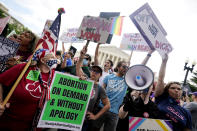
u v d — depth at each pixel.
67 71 3.22
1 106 1.43
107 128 2.99
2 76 1.58
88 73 3.30
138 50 3.84
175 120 2.25
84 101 2.12
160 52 2.47
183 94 6.85
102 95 2.49
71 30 4.66
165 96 2.51
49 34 1.96
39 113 1.69
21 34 2.87
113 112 3.00
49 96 1.71
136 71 1.98
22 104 1.56
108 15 2.52
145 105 2.08
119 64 3.21
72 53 5.22
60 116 1.95
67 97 2.00
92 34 2.46
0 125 1.53
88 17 2.54
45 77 1.73
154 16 2.49
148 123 2.03
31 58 1.66
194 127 2.86
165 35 2.51
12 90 1.49
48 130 3.10
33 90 1.59
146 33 2.47
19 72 1.62
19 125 1.56
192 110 2.97
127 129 2.10
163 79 2.50
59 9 2.02
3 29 2.89
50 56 1.72
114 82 3.18
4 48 2.52
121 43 4.19
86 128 2.64
